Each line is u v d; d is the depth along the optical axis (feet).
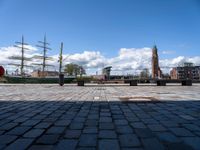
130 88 56.39
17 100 28.76
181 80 72.13
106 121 15.40
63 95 36.04
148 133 12.13
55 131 12.71
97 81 106.73
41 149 9.61
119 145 10.11
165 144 10.16
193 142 10.41
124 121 15.38
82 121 15.47
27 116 17.43
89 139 11.09
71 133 12.27
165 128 13.21
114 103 25.05
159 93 38.52
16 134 12.08
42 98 31.22
